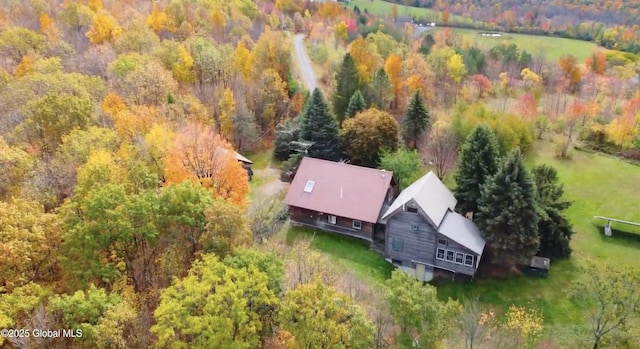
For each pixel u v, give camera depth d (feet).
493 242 144.87
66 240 100.27
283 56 264.72
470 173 159.22
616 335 109.19
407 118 217.15
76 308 86.94
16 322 87.71
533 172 162.30
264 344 90.53
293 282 106.83
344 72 234.79
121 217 101.96
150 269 106.42
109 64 205.67
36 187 121.60
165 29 280.51
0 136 133.28
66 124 151.84
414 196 144.56
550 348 122.62
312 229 170.60
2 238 95.86
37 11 276.82
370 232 164.25
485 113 212.43
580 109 241.35
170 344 86.74
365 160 203.31
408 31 393.70
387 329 103.76
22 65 195.52
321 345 88.28
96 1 290.15
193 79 228.63
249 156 224.94
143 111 164.76
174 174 134.92
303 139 209.05
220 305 86.94
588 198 189.98
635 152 223.30
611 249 161.17
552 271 150.71
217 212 107.04
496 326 120.47
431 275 151.84
